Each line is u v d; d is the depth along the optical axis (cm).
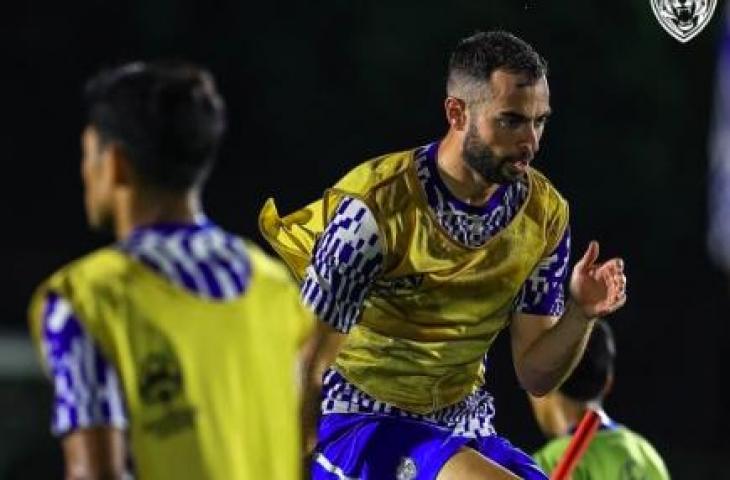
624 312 5022
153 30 4997
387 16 4878
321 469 1730
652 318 5034
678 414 4972
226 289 1203
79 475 1147
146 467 1159
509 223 1686
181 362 1173
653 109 4988
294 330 1238
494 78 1620
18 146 5172
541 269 1733
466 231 1667
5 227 5150
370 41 4881
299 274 1741
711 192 5062
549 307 1745
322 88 4959
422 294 1680
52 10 5116
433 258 1664
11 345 3600
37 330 1169
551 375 1723
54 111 5178
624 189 5034
